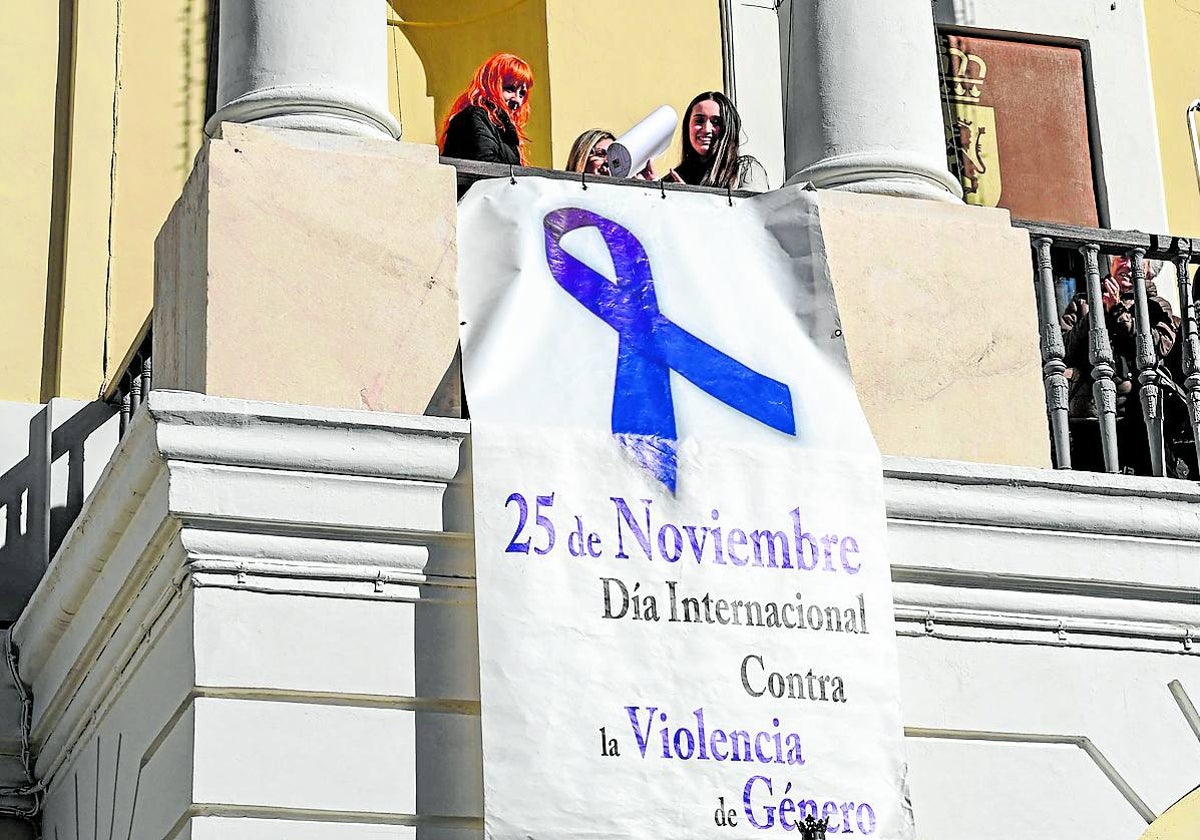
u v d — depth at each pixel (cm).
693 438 1052
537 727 988
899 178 1195
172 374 1098
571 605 1007
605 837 983
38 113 1475
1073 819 1092
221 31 1161
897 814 1030
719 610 1028
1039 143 1727
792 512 1055
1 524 1315
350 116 1117
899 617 1085
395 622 1005
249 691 980
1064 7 1769
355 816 980
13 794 1250
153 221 1475
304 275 1066
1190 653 1134
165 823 995
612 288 1099
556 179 1141
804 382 1095
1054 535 1116
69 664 1171
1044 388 1183
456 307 1084
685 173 1316
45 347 1421
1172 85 1794
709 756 1007
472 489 1018
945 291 1167
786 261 1141
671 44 1666
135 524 1038
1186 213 1769
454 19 1647
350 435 1012
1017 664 1101
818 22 1226
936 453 1141
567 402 1046
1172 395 1252
